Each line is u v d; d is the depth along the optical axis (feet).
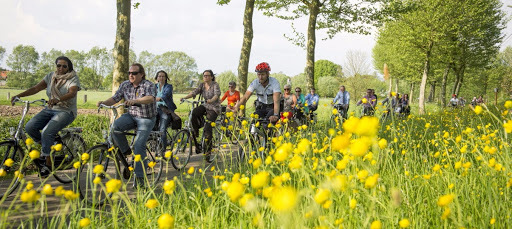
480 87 203.21
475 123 23.35
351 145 4.54
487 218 7.82
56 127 17.08
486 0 91.61
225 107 25.32
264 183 4.73
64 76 17.38
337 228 5.93
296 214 5.04
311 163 10.45
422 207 9.56
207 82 25.00
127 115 16.90
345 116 35.96
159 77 22.85
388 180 10.49
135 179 16.25
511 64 201.98
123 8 31.53
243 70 45.27
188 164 23.34
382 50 157.79
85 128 30.83
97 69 307.37
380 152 10.23
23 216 11.45
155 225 9.25
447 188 9.87
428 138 21.63
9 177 17.22
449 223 7.97
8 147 15.42
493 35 103.76
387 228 7.96
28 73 325.83
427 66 91.97
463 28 89.71
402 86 217.77
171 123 22.13
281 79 288.92
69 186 17.10
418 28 87.45
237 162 16.05
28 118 32.94
